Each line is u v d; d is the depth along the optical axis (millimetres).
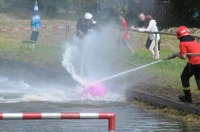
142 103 19781
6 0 62562
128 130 14906
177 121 16422
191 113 16969
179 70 27406
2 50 35406
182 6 59000
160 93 20203
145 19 32875
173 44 41188
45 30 49688
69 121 16094
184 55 17469
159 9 58125
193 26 59062
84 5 57250
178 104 17766
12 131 14570
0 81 26328
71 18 58344
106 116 8656
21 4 63031
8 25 53312
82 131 14688
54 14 60000
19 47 37375
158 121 16359
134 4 55344
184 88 18031
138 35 44906
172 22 58688
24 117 8531
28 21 55531
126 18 54719
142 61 29578
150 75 25172
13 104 19219
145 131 14812
